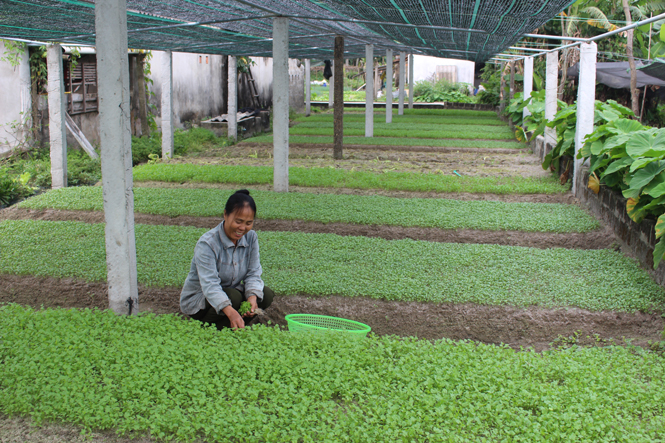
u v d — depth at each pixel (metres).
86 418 3.54
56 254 7.39
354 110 36.00
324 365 4.17
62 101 11.84
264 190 11.69
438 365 4.23
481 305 6.05
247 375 4.00
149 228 8.56
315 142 18.86
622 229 8.03
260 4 9.48
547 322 5.75
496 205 10.13
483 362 4.29
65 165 12.07
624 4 12.94
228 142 19.73
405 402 3.69
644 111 20.30
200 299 5.08
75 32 10.52
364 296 6.21
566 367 4.28
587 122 10.68
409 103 34.44
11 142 14.16
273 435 3.36
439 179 12.40
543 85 26.44
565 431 3.49
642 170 7.20
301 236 8.24
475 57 20.09
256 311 5.00
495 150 17.64
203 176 12.44
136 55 18.28
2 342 4.42
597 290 6.24
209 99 24.41
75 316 4.95
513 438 3.42
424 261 7.20
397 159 16.12
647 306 5.84
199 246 4.87
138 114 18.78
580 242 8.40
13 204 10.80
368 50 19.98
